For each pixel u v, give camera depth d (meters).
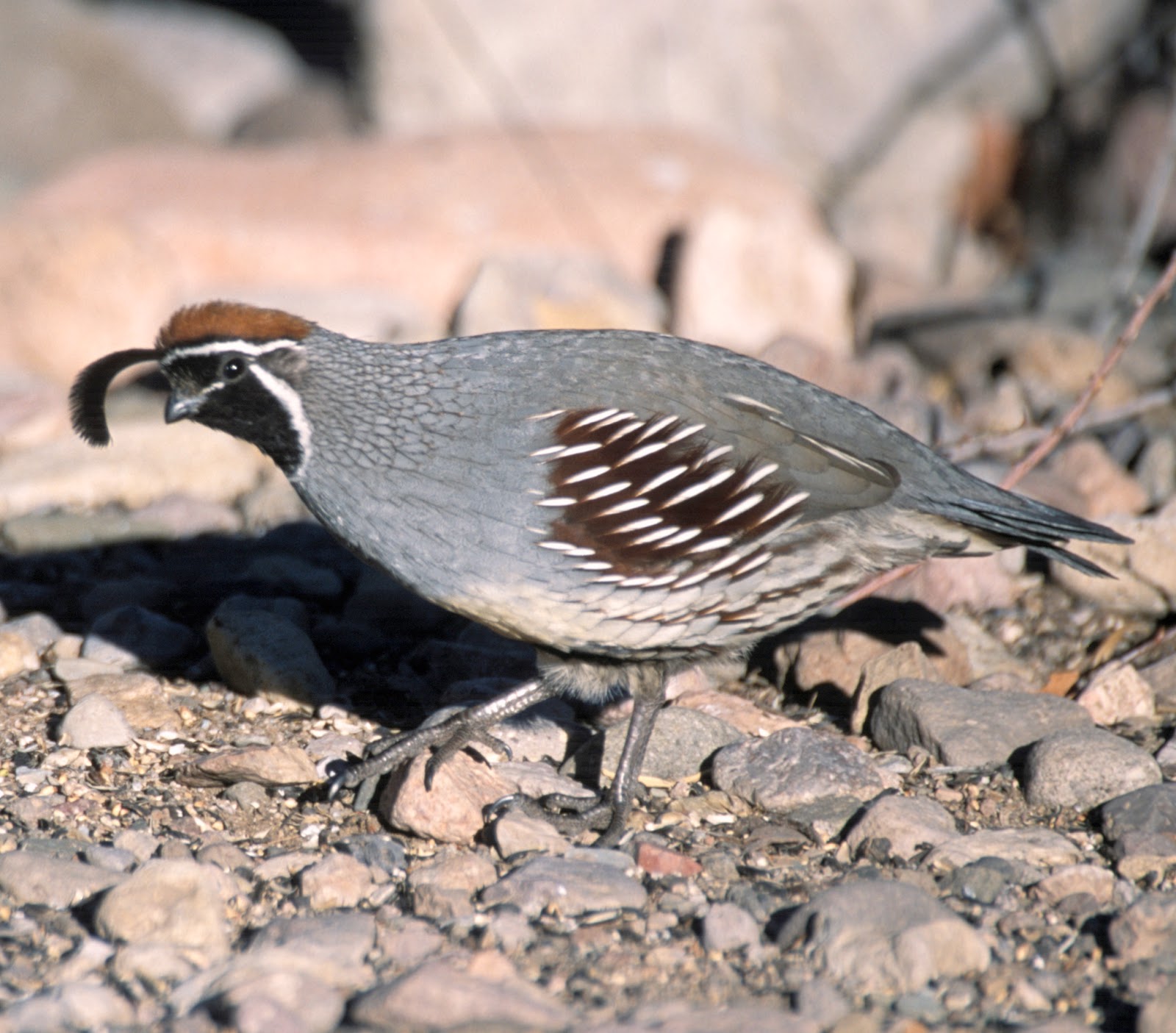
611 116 20.47
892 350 13.71
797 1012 5.70
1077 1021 5.67
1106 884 6.55
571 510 7.00
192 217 16.25
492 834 7.11
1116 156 20.11
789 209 17.72
